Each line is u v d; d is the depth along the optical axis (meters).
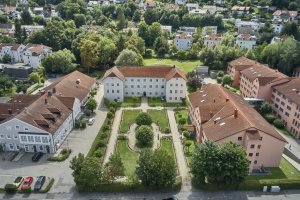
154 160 73.00
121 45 183.50
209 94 105.69
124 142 96.88
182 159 88.31
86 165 72.31
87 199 71.88
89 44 164.25
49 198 71.88
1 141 89.25
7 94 136.00
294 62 158.12
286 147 97.00
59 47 192.62
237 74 150.50
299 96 104.75
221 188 75.62
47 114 91.94
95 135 101.00
